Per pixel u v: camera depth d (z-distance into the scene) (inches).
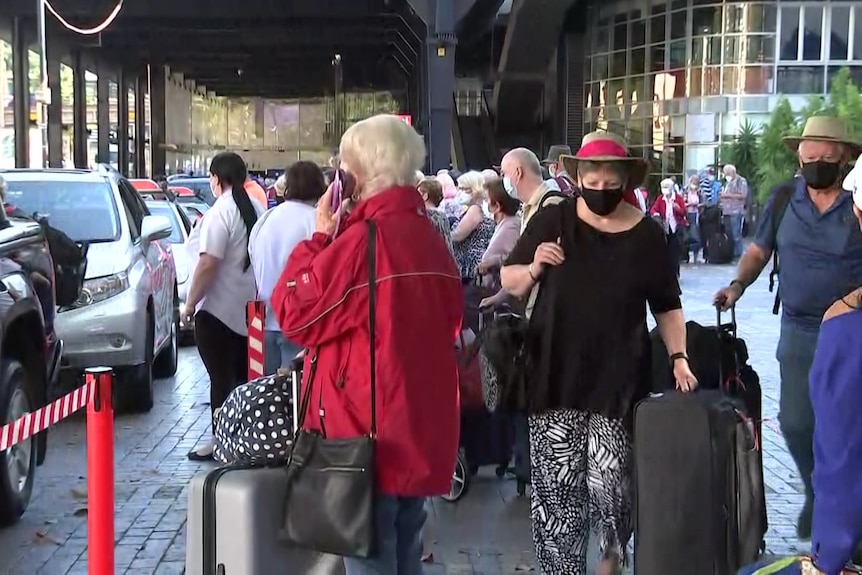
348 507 139.3
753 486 167.8
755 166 1268.5
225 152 283.3
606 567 184.1
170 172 2812.5
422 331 143.8
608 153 171.8
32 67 1744.6
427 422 143.5
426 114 1382.9
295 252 146.3
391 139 148.0
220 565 151.9
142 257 381.4
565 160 179.6
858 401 121.3
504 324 188.1
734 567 164.9
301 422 147.7
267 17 1620.3
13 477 242.7
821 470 123.3
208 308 281.7
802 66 1434.5
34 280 259.8
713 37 1453.0
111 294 353.1
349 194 148.7
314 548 142.0
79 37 1803.6
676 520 164.9
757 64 1435.8
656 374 192.4
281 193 321.4
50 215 381.4
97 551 168.9
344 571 156.4
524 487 269.0
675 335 182.7
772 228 215.0
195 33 1818.4
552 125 1774.1
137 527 243.6
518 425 263.9
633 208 183.3
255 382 160.2
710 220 1019.9
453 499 265.4
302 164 265.9
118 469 295.0
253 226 279.3
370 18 1663.4
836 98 1040.2
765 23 1429.6
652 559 166.2
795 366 208.4
